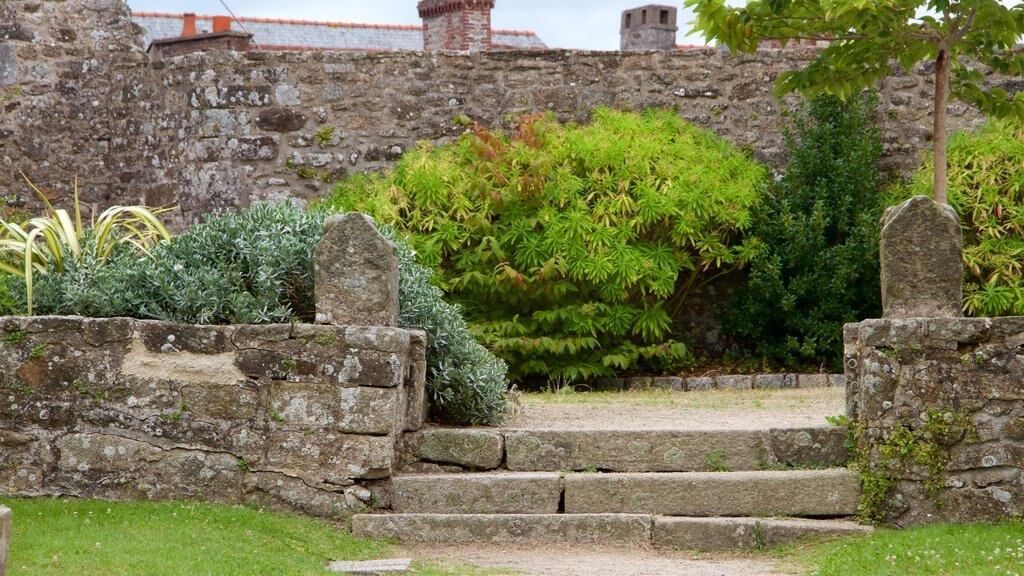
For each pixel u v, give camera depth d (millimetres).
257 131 10586
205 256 6270
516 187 9914
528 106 10859
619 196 9945
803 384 9852
